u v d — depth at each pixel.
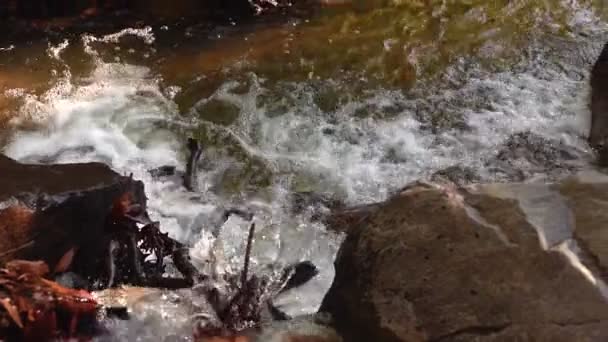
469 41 5.97
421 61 5.73
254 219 4.22
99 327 3.07
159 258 3.51
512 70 5.72
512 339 2.78
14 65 5.48
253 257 3.88
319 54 5.76
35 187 3.50
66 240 3.35
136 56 5.68
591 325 2.74
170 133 4.96
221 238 4.00
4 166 3.67
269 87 5.41
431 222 3.17
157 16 6.14
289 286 3.68
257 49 5.80
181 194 4.32
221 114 5.16
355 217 4.21
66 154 4.70
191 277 3.44
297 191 4.55
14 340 2.92
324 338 3.11
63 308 3.02
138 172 4.46
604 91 5.07
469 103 5.37
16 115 5.01
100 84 5.36
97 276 3.36
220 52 5.75
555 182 3.32
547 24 6.21
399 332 2.93
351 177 4.70
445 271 3.01
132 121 5.04
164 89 5.36
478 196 3.24
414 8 6.30
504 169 4.65
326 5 6.34
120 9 6.19
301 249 4.01
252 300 3.29
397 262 3.09
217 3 6.23
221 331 3.17
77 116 5.04
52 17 6.05
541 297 2.85
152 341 3.08
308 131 5.06
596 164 4.64
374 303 3.03
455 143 5.00
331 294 3.29
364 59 5.73
